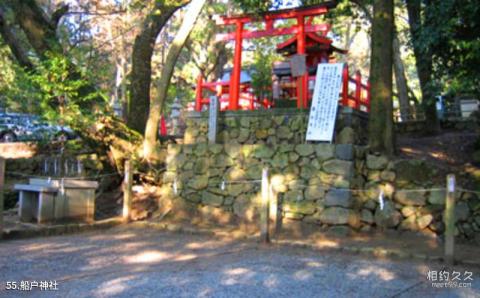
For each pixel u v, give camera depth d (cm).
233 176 823
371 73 789
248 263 534
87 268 504
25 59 1026
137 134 1044
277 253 596
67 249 600
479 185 702
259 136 869
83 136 977
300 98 858
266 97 1229
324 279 464
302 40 905
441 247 620
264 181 671
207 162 859
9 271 478
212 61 2070
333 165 728
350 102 923
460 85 693
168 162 909
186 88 2378
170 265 522
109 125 989
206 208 844
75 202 763
